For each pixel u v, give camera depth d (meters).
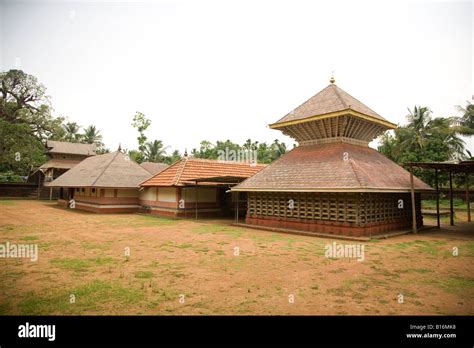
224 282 7.04
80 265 8.46
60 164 42.09
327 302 5.89
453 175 33.34
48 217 21.16
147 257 9.52
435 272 7.99
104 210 25.36
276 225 16.23
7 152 37.28
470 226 18.69
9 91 35.91
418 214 17.73
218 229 16.31
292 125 17.83
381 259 9.40
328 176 14.27
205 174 24.23
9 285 6.71
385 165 17.05
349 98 18.59
